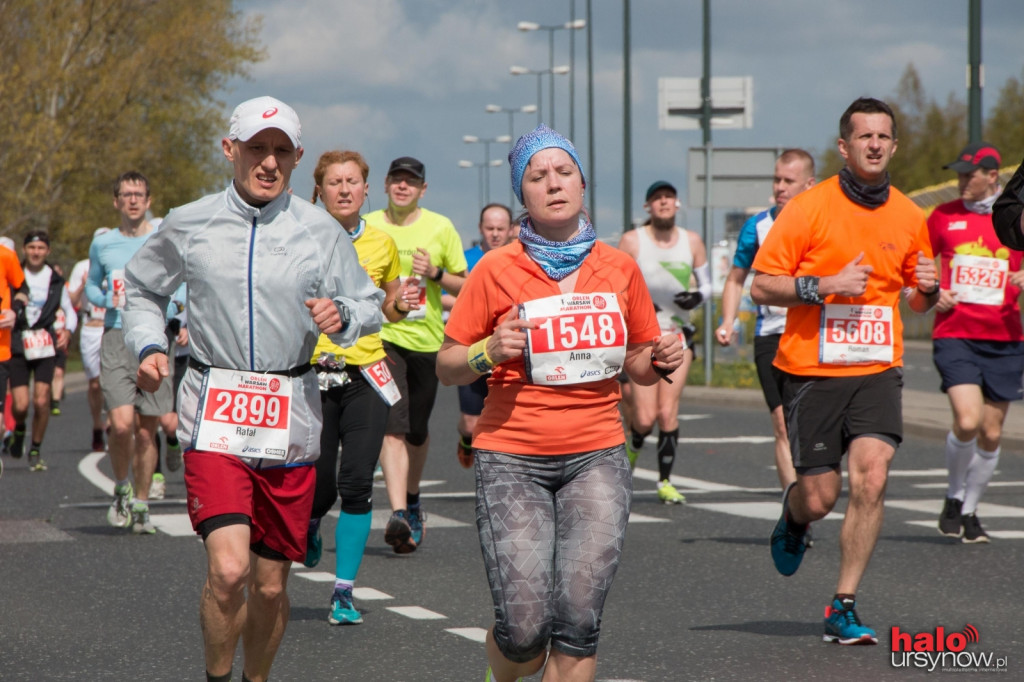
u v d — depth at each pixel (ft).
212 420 23.03
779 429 44.91
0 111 170.50
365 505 32.96
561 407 22.27
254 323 23.17
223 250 23.09
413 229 44.50
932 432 82.02
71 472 65.57
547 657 22.43
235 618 22.75
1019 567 39.06
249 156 23.06
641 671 27.63
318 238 23.58
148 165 221.46
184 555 41.88
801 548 33.37
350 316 23.43
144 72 199.82
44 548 43.14
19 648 30.09
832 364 30.81
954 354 43.50
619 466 22.39
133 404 45.98
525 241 22.81
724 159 118.62
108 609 34.22
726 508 52.08
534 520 21.71
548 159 22.49
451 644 30.25
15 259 58.95
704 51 125.49
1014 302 43.47
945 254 44.19
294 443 23.54
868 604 34.19
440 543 44.27
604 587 21.22
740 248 46.93
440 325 43.50
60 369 101.14
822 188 31.45
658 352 23.00
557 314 22.34
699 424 91.66
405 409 41.09
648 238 52.70
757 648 29.63
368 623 32.45
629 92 156.76
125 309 24.14
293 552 23.94
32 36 180.24
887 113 31.07
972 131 98.73
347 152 35.63
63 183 195.83
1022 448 73.61
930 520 48.44
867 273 29.55
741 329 158.61
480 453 22.57
